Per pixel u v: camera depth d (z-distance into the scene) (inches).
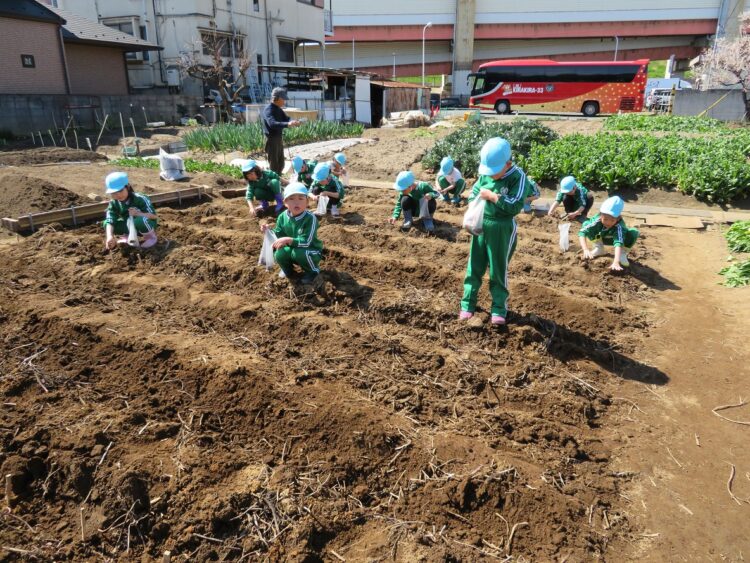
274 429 147.3
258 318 206.4
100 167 545.0
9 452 135.7
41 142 748.6
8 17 828.0
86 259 261.4
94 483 127.9
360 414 150.5
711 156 512.4
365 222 349.7
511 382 176.9
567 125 1048.8
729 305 244.7
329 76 1347.2
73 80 986.7
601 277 269.3
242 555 113.7
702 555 119.6
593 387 179.5
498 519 125.7
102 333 188.1
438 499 128.6
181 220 340.5
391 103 1448.1
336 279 238.8
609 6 2330.2
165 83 1176.2
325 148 733.3
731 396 177.9
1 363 170.7
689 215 420.5
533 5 2349.9
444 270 254.4
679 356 201.9
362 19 2393.0
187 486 127.6
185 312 213.5
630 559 118.1
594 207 456.8
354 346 189.8
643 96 1368.1
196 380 164.9
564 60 2524.6
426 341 198.8
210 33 1158.3
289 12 1450.5
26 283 234.2
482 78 1482.5
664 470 145.3
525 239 329.4
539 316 221.3
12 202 332.8
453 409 161.8
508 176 190.5
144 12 1137.4
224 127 753.6
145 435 142.1
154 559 113.7
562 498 130.3
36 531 118.6
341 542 118.3
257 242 281.7
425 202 320.8
